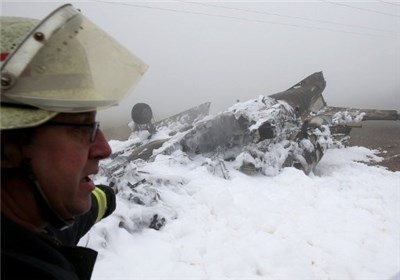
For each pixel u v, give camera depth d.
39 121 0.81
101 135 1.05
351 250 4.58
